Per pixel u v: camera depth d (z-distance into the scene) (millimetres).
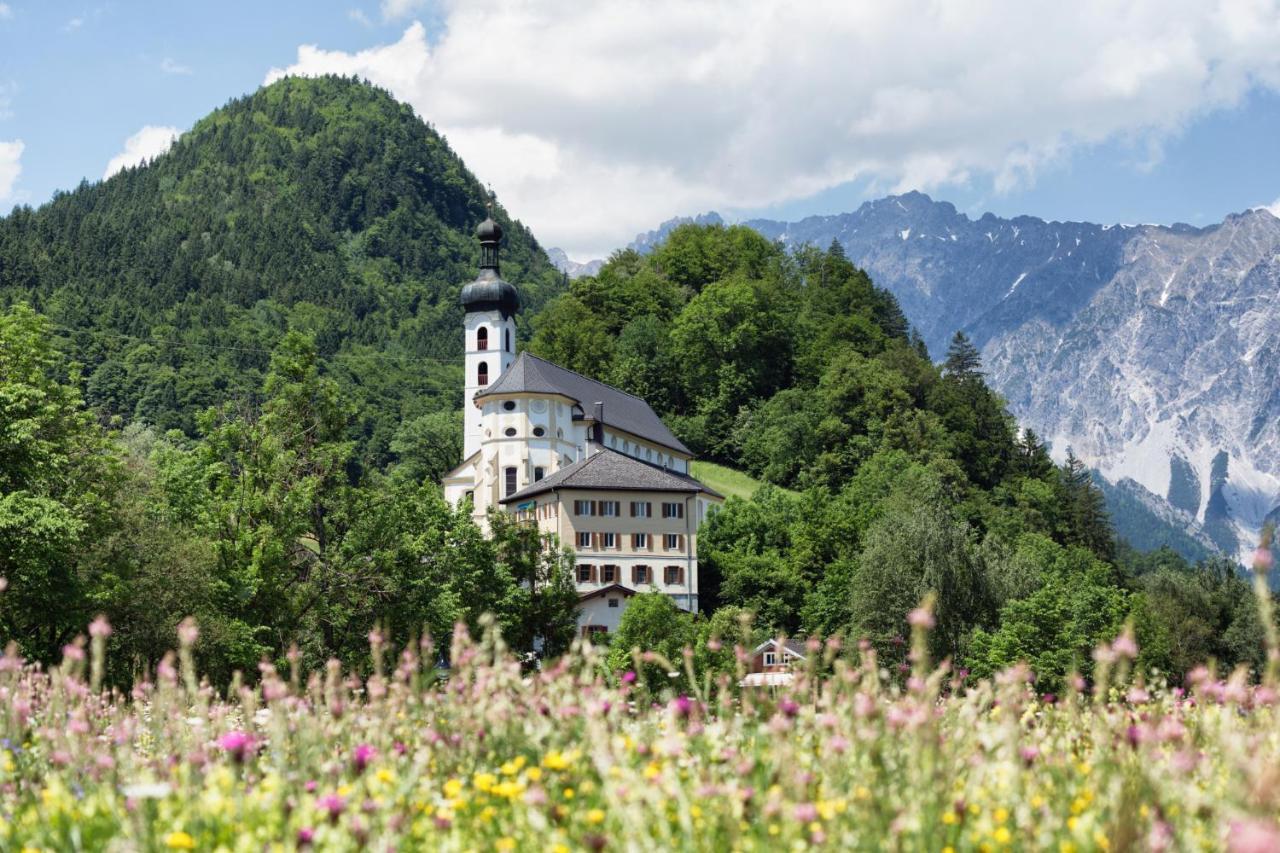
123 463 51625
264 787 10422
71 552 43812
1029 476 178875
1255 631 111688
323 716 12516
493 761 11422
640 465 111062
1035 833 9078
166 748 12406
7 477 42094
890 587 85812
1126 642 10906
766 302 187000
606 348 183875
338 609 54750
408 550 57594
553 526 107312
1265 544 7598
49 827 9797
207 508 54500
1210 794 9391
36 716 13766
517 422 119125
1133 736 10250
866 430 168625
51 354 52062
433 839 9547
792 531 120562
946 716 11852
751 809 9477
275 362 59500
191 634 12242
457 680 12484
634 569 107062
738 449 172625
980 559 88250
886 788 9422
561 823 9742
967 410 177375
